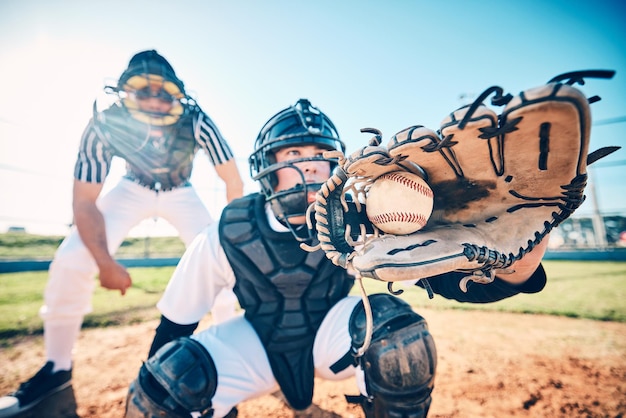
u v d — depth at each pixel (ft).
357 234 3.15
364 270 2.56
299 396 4.13
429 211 2.90
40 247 35.17
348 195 4.10
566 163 2.58
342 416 6.06
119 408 6.38
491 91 2.18
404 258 2.46
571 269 28.66
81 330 11.75
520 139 2.45
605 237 34.83
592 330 11.39
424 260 2.45
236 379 3.88
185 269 4.56
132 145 7.03
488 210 3.17
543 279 3.57
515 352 9.20
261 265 3.99
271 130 4.68
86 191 6.38
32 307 14.94
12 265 25.08
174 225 8.69
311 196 4.19
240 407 6.51
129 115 7.04
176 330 4.56
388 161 2.60
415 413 3.63
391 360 3.45
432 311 14.79
